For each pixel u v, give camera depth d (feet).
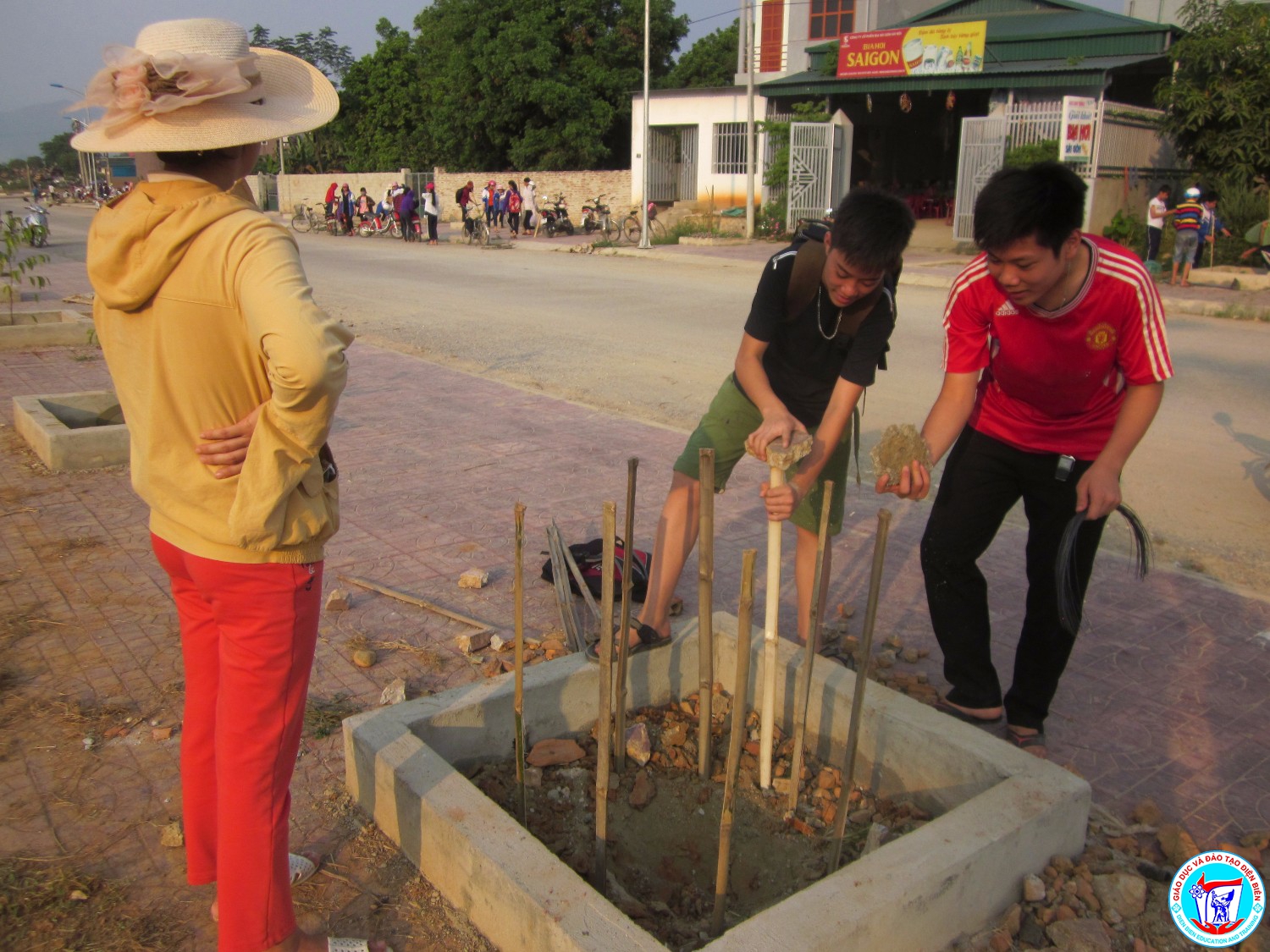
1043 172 8.27
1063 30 72.13
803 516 12.11
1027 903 8.29
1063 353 9.23
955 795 9.28
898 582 15.10
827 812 9.73
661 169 93.15
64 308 40.55
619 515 17.42
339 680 11.82
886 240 9.18
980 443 10.20
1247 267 54.54
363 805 9.37
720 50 131.95
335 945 7.52
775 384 11.27
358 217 100.73
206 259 6.12
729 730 10.94
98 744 10.34
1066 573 9.52
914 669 12.48
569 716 10.63
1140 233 62.44
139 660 12.05
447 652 12.53
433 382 28.45
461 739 9.86
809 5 90.02
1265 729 11.19
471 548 15.92
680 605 13.79
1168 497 19.44
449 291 50.90
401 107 134.41
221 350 6.27
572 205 102.01
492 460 20.65
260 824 6.93
